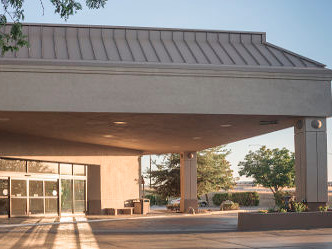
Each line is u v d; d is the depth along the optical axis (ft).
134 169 109.19
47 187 89.92
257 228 59.00
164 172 135.23
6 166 82.17
